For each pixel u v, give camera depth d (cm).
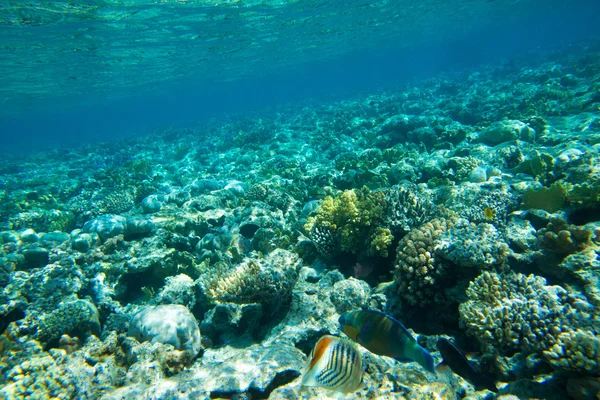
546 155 802
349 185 1027
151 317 452
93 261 732
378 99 3306
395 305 452
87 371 374
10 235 921
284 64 5472
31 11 1416
